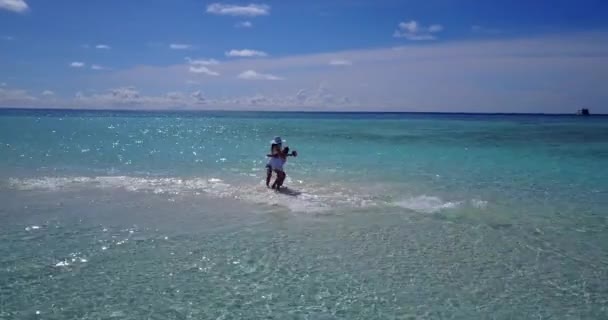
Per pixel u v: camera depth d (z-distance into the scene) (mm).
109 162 19266
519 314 6129
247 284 6855
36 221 9820
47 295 6324
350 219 10508
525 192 14047
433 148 28234
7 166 17328
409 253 8320
